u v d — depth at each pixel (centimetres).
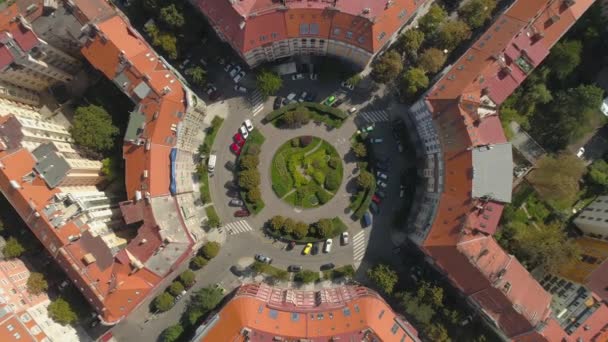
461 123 8631
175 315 10275
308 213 10369
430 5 10562
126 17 9962
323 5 8644
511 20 9062
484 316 9750
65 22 8725
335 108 10369
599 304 8844
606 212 9525
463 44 10419
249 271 10350
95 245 8394
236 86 10444
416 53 10294
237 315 8731
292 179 10369
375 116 10450
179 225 8738
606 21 9950
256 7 8706
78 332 9881
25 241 9581
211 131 10288
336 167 10350
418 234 9750
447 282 10188
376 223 10400
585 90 9531
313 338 8662
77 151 9638
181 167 9475
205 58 10406
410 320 10156
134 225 9512
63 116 10225
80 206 8356
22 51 8588
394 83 10412
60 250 8244
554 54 9731
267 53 9781
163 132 8681
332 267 10344
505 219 9988
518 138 10125
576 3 9181
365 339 8806
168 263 8581
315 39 9388
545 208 10262
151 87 8656
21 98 9525
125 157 8756
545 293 9162
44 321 9050
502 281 8794
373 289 10256
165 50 9888
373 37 8906
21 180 8125
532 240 9731
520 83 9256
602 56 10162
